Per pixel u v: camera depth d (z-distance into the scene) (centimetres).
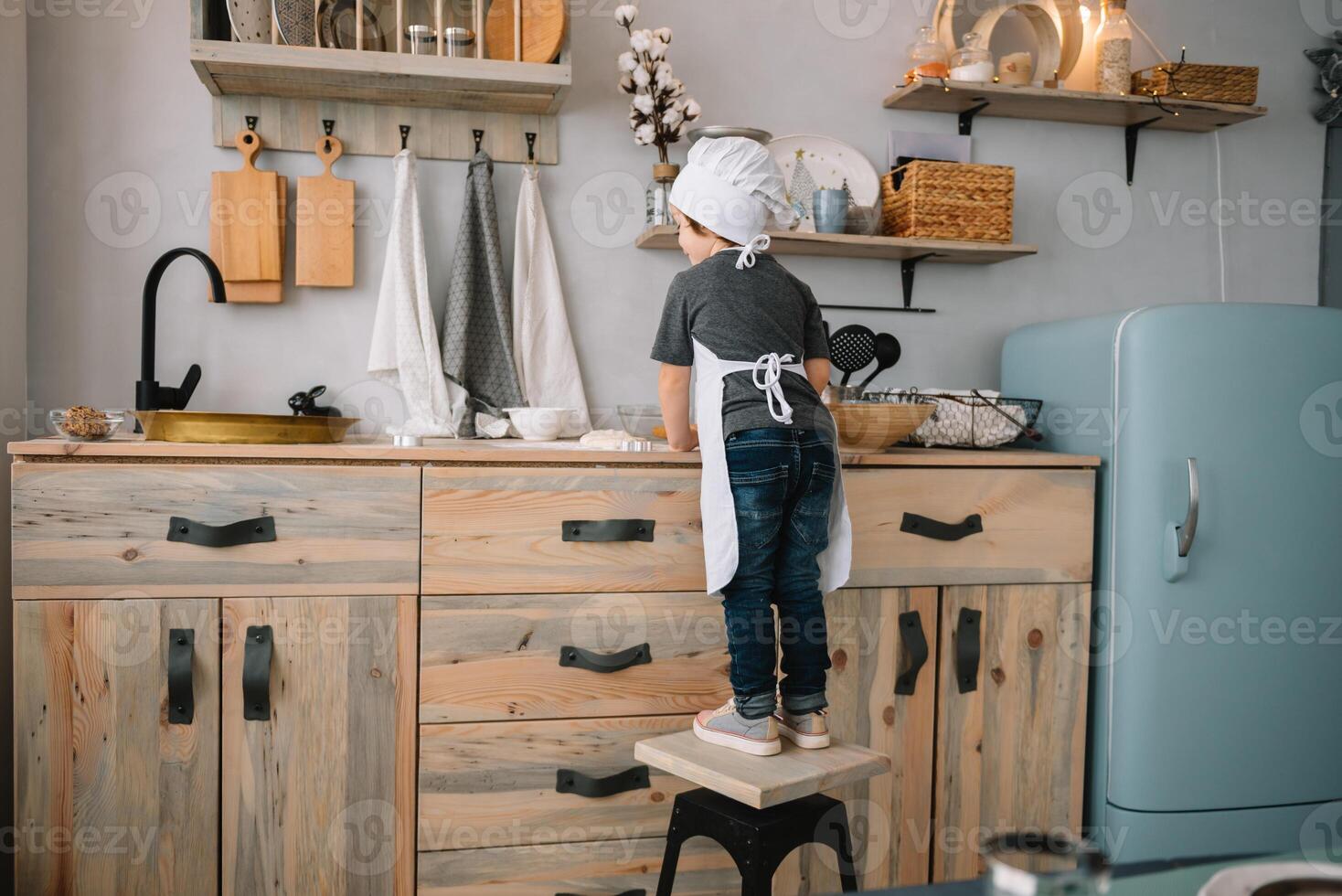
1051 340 229
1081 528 205
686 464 184
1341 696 212
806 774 153
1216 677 205
